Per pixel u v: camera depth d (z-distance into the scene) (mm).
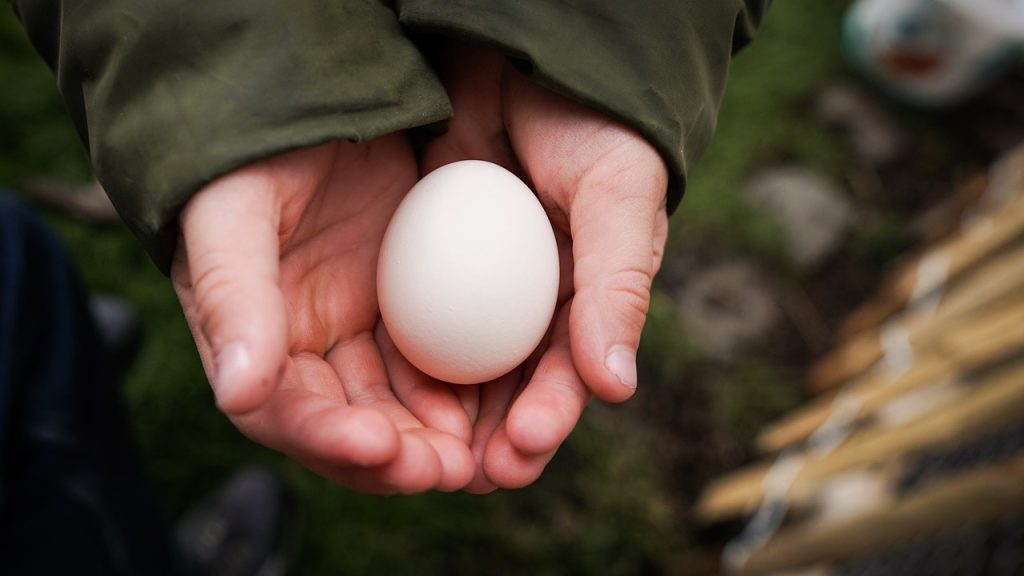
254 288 224
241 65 237
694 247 531
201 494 435
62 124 508
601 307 256
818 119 592
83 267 470
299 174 249
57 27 257
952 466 358
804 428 431
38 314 307
